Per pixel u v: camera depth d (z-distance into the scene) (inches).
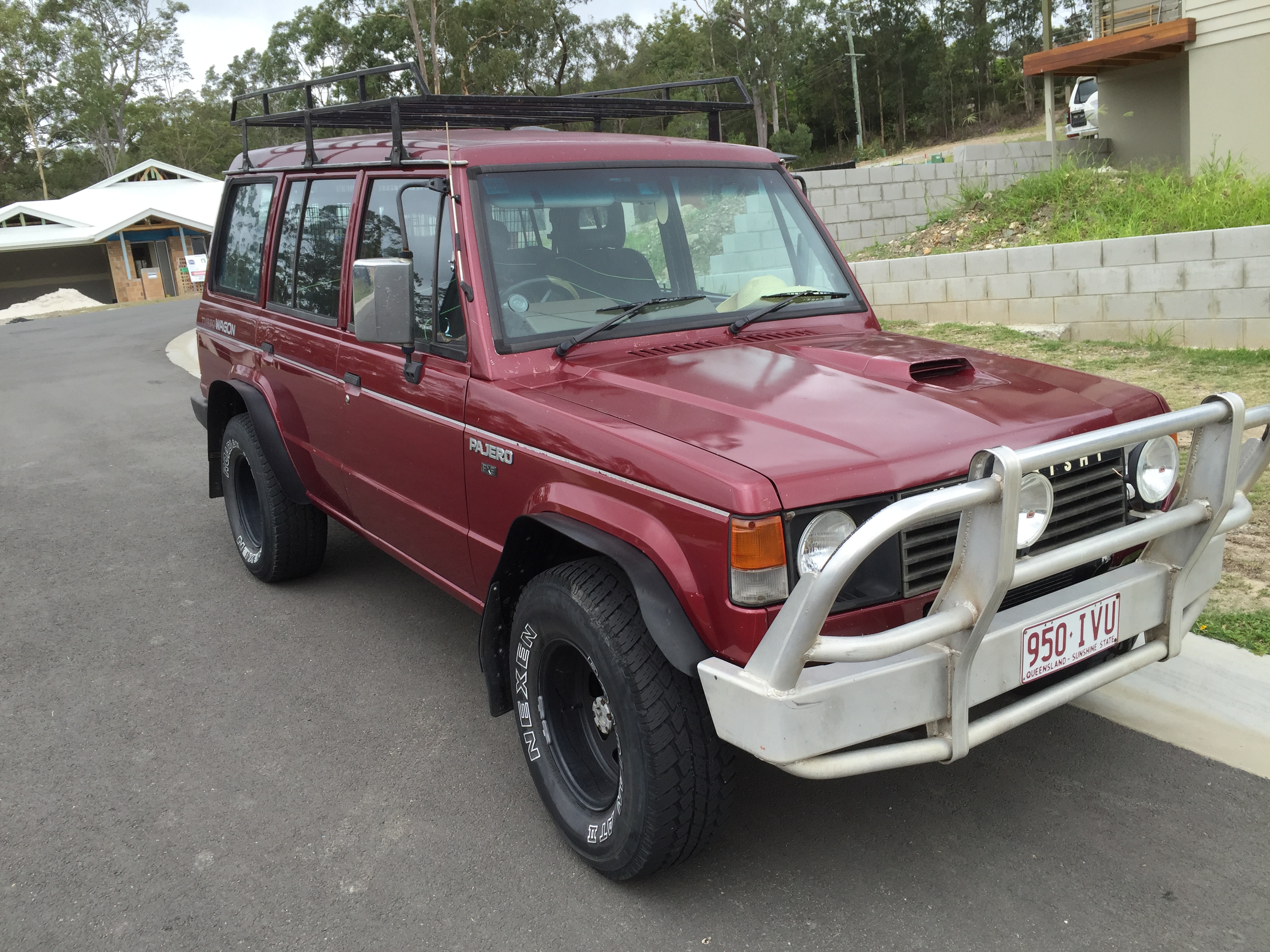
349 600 211.2
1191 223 380.5
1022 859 120.4
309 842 131.4
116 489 308.3
